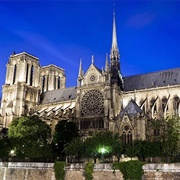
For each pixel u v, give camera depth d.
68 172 55.75
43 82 164.25
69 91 141.50
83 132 104.31
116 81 115.62
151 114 96.88
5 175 63.50
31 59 148.50
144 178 47.59
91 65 114.25
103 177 51.41
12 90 137.50
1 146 83.25
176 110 101.44
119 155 66.12
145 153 64.62
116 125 84.12
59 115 115.38
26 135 87.56
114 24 130.25
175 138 66.38
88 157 69.38
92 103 108.62
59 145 90.62
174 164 45.50
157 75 117.75
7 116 130.88
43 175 58.47
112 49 125.56
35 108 140.62
